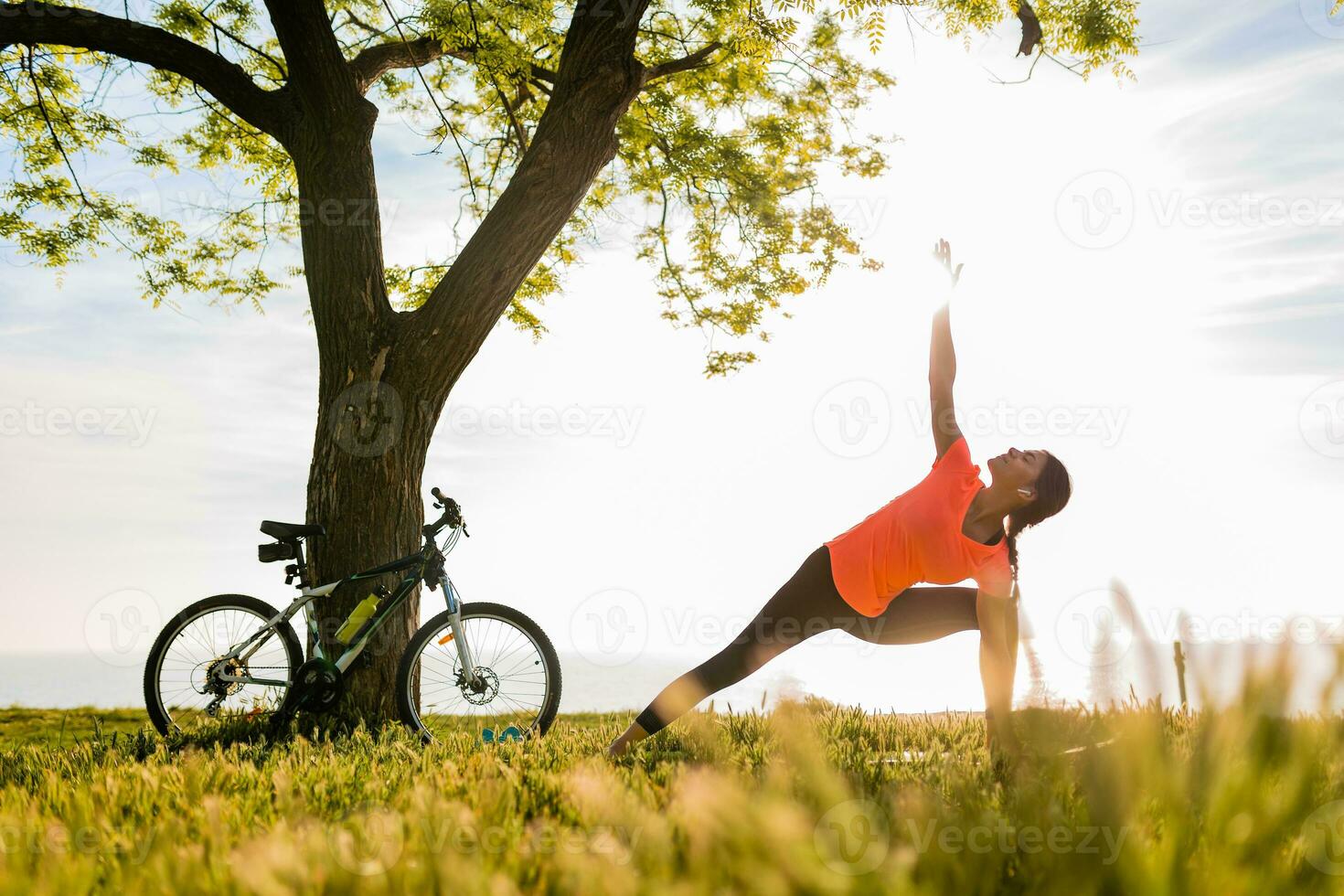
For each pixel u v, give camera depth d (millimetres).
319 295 5863
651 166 10273
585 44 5945
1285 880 999
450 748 3961
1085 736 1351
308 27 5797
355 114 6000
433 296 5875
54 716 10047
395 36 8516
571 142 5875
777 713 1282
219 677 5004
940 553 3236
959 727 4344
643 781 2348
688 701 3439
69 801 2346
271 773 2914
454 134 9359
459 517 5059
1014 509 3271
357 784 2721
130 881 1442
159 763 3369
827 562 3398
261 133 9453
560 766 3133
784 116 9984
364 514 5543
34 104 8680
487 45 7617
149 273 9531
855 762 2885
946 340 3500
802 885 1039
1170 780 1067
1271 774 1054
